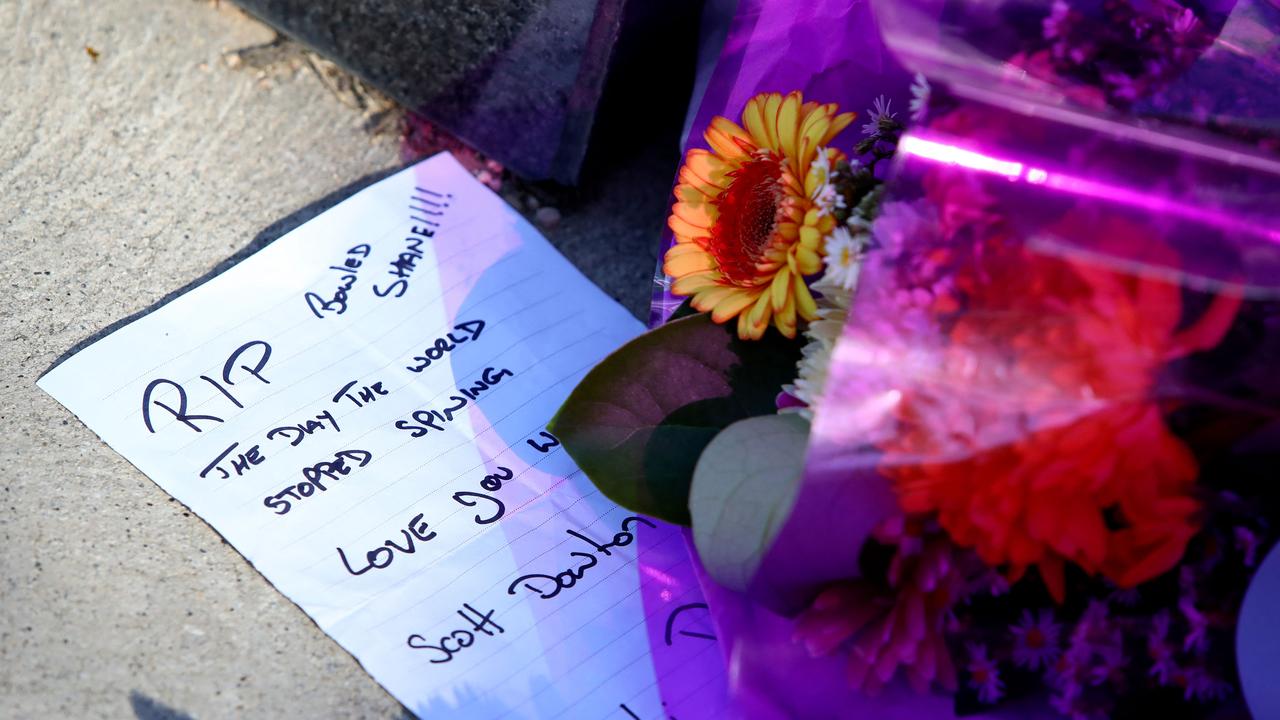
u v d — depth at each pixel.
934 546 0.66
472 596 0.83
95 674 0.77
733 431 0.72
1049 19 0.74
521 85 1.04
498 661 0.80
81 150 1.09
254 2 1.15
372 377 0.95
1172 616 0.67
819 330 0.72
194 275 1.01
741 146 0.78
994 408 0.63
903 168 0.68
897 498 0.66
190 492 0.86
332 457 0.89
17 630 0.78
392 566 0.84
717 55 1.04
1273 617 0.67
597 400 0.80
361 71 1.14
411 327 0.98
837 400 0.65
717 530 0.71
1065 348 0.63
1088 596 0.67
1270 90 0.74
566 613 0.83
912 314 0.65
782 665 0.73
